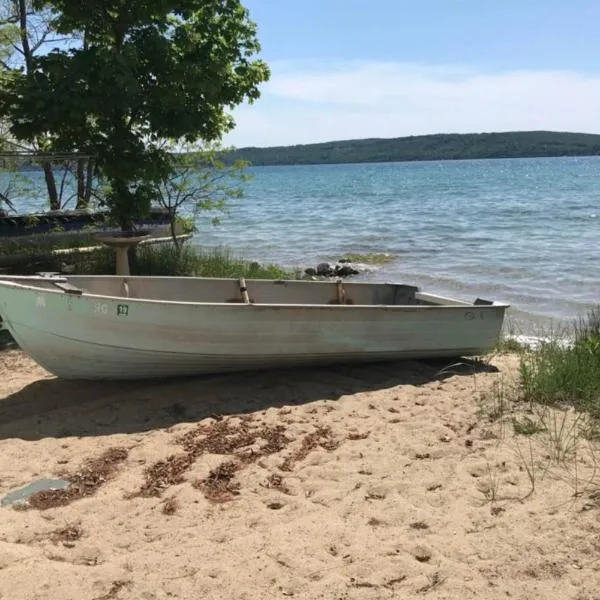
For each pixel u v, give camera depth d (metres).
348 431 5.32
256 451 4.93
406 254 19.31
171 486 4.36
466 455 4.81
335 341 6.50
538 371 6.41
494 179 75.69
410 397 6.13
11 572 3.27
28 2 14.69
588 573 3.32
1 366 7.18
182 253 11.98
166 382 6.44
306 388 6.33
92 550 3.57
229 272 11.52
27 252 11.39
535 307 12.24
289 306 6.20
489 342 7.19
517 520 3.86
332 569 3.38
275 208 39.78
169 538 3.71
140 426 5.43
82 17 9.98
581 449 4.83
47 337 5.82
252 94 11.21
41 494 4.25
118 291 6.97
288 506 4.09
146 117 10.33
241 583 3.25
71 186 13.02
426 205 38.81
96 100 9.53
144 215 10.77
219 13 10.70
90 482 4.44
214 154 12.09
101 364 6.05
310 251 20.53
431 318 6.82
